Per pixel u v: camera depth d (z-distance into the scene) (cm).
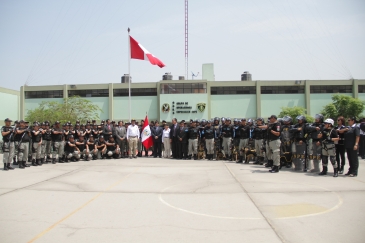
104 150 1647
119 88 4247
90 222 575
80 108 3731
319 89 4159
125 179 1020
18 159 1298
